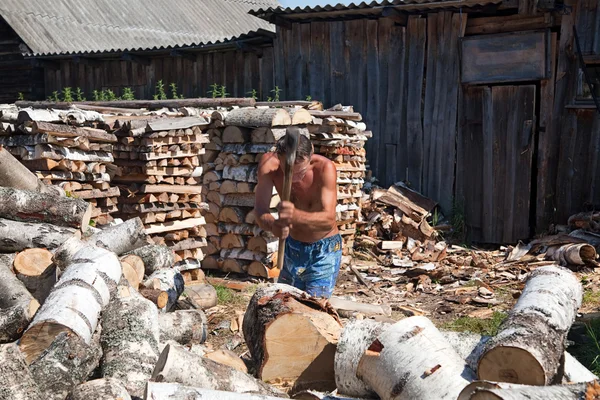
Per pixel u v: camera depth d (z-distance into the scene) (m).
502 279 10.20
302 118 10.16
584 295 9.01
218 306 8.44
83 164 8.40
